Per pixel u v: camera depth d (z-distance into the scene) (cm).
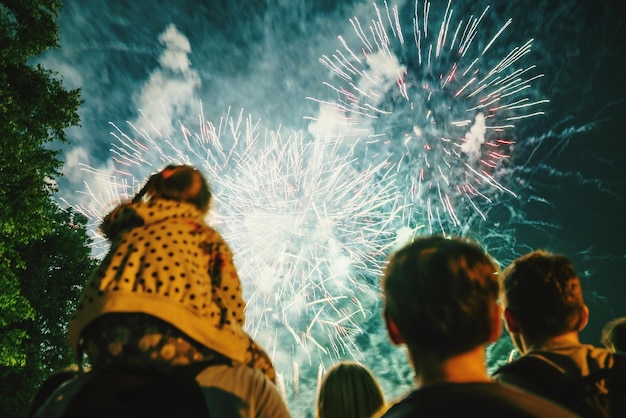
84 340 219
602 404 254
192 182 265
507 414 141
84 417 200
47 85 1559
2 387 1995
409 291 160
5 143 1383
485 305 158
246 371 230
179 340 217
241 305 244
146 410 201
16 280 1552
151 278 221
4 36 1420
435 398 149
